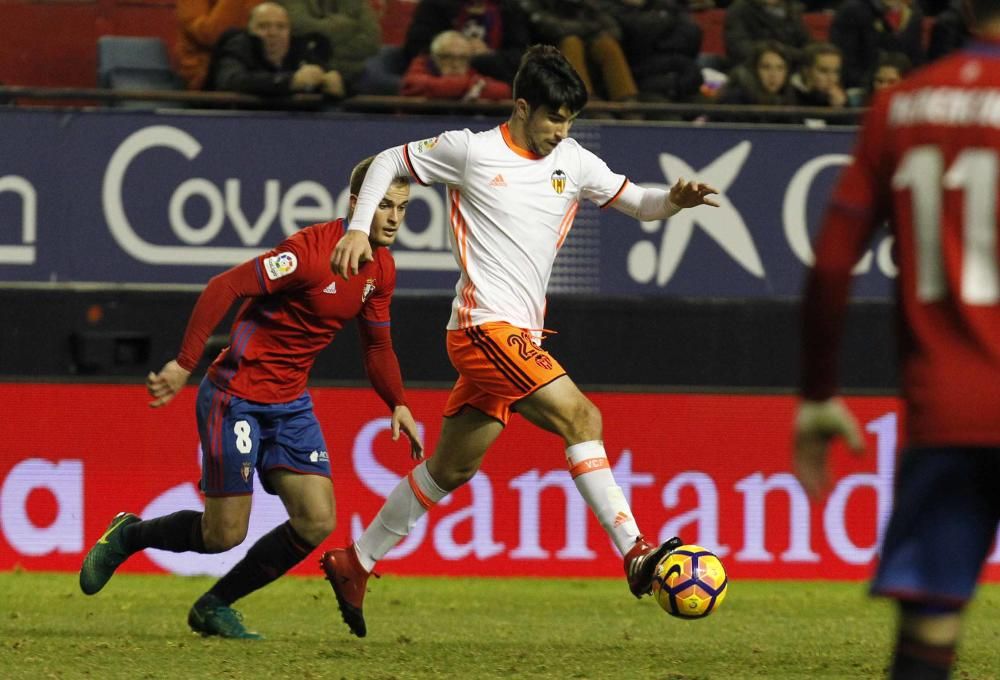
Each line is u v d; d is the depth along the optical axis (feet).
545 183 67.51
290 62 110.22
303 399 72.23
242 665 62.44
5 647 67.62
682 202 68.74
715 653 69.67
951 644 34.73
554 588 101.65
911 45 123.85
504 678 59.88
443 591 98.99
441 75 111.96
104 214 105.19
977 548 34.22
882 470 108.17
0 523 103.09
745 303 108.17
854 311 108.47
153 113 105.50
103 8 123.95
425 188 106.32
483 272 67.26
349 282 70.44
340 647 69.56
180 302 104.47
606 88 115.96
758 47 116.78
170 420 104.37
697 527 107.55
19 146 104.63
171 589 97.81
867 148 34.65
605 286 107.76
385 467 105.09
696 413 107.65
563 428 66.28
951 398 33.50
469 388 69.15
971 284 33.60
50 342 103.45
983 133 33.50
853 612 91.30
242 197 106.22
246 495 71.31
